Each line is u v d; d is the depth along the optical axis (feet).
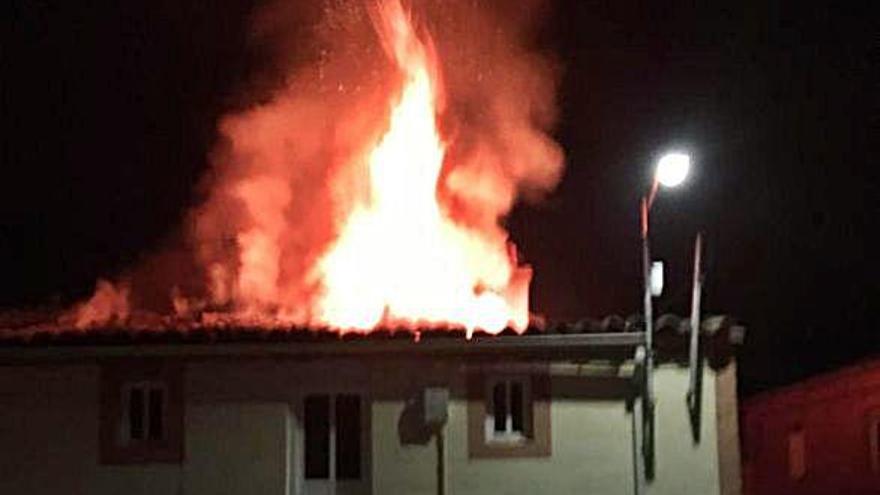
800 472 96.68
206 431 62.39
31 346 61.82
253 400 62.59
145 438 62.69
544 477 62.59
